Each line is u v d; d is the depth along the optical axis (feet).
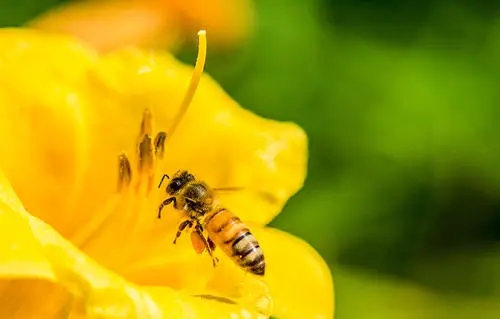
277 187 0.74
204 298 0.67
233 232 0.68
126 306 0.63
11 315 0.67
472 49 1.02
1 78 0.72
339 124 0.99
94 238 0.70
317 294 0.71
